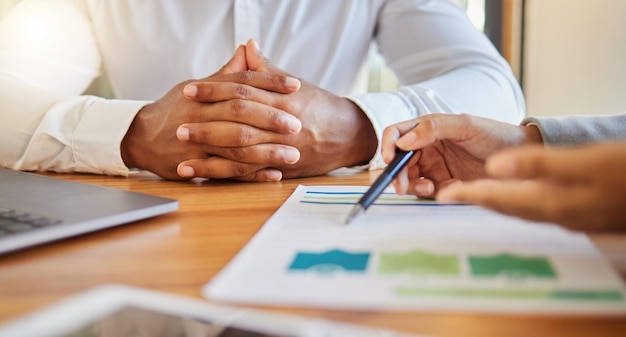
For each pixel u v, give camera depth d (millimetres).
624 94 1446
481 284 253
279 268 283
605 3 1493
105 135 707
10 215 374
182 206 489
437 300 237
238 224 413
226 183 653
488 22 1860
